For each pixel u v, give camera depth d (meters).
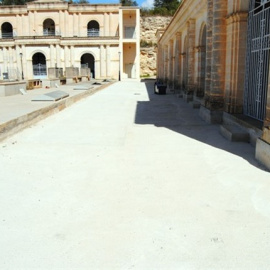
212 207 4.68
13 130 9.28
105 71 48.09
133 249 3.63
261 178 5.84
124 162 6.88
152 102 18.72
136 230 4.04
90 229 4.07
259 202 4.85
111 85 35.34
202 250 3.61
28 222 4.25
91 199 4.98
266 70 8.95
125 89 29.36
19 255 3.52
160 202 4.86
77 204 4.80
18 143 8.44
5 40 47.72
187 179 5.82
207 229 4.06
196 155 7.38
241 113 10.52
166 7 65.25
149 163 6.79
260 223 4.21
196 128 10.69
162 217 4.38
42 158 7.13
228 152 7.61
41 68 48.09
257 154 6.93
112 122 11.73
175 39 26.09
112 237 3.88
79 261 3.41
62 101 14.84
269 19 8.72
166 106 16.81
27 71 47.56
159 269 3.27
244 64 10.30
